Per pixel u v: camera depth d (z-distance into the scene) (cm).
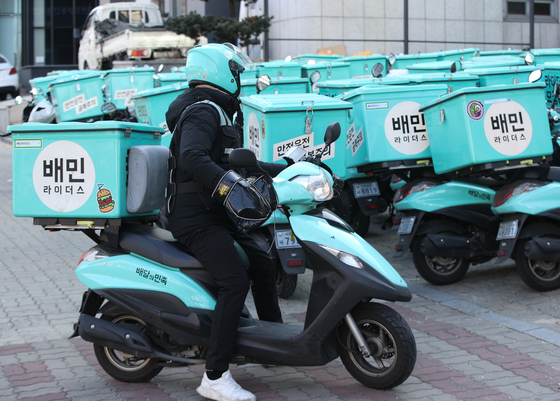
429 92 613
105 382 381
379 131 610
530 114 525
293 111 555
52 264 702
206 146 322
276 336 338
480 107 520
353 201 745
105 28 1961
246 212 311
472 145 520
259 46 2145
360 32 2056
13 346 447
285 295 553
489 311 507
